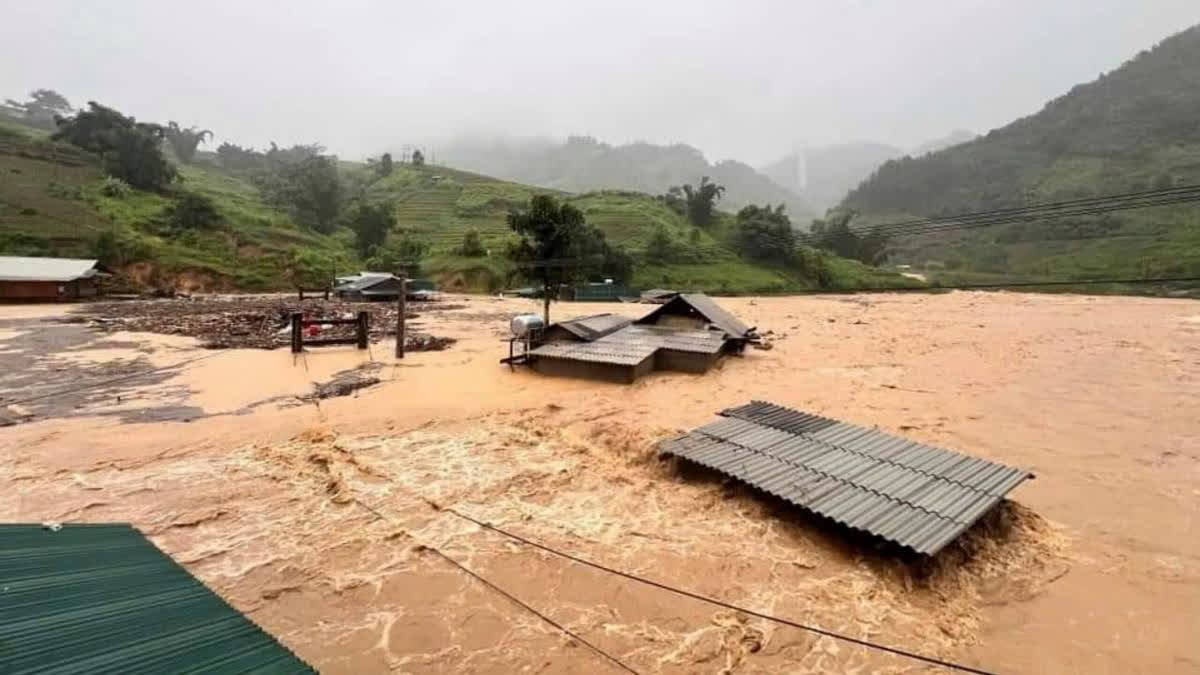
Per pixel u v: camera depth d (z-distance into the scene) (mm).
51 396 21094
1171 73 161125
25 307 46281
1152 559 11406
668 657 8820
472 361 28078
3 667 4973
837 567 11023
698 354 25938
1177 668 8656
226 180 127312
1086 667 8688
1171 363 28938
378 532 12188
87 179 79938
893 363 29109
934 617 9734
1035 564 11242
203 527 12312
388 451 16547
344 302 56531
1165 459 16312
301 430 18062
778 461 14000
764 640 9133
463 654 8883
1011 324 43656
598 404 21156
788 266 89312
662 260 85250
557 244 35781
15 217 63125
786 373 26609
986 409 21078
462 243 88438
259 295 64188
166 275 63500
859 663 8695
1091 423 19469
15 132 88875
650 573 10844
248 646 5996
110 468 15086
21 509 12852
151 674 5258
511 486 14391
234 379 23844
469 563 11148
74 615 6031
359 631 9336
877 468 13602
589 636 9273
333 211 102938
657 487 14391
